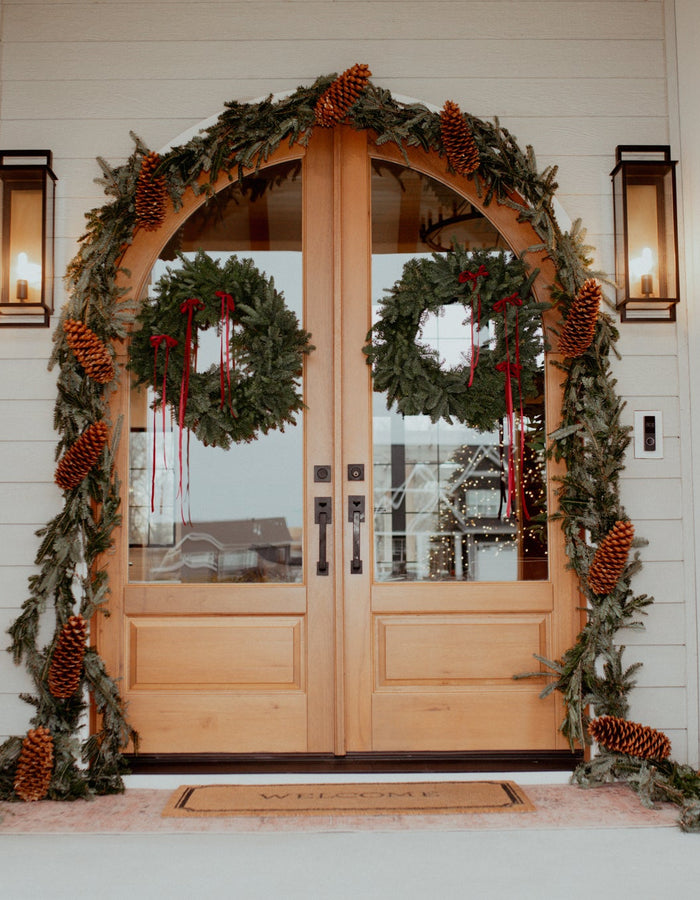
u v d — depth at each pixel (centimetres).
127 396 289
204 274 286
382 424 292
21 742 264
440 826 234
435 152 294
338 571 284
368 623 285
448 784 266
